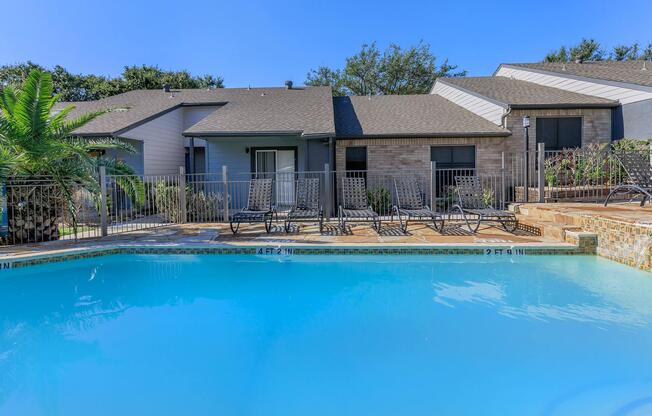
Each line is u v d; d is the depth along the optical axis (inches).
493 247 271.6
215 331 165.9
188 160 658.8
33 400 116.3
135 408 112.5
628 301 189.3
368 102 667.4
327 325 170.4
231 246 286.4
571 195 431.2
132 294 215.2
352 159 526.6
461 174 521.0
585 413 108.1
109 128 482.3
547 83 615.5
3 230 318.0
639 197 409.4
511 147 516.4
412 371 132.0
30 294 217.0
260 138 536.4
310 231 350.9
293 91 689.0
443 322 171.0
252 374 131.1
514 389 120.6
